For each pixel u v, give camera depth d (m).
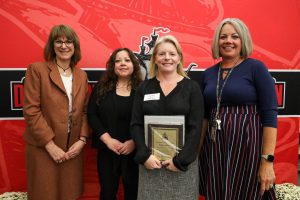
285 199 2.50
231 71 1.76
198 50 2.63
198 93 1.74
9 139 2.55
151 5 2.55
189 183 1.74
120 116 2.11
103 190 2.18
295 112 2.78
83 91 2.16
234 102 1.72
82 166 2.25
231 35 1.73
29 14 2.45
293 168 2.83
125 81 2.21
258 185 1.73
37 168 2.06
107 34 2.53
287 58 2.72
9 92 2.51
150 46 2.58
